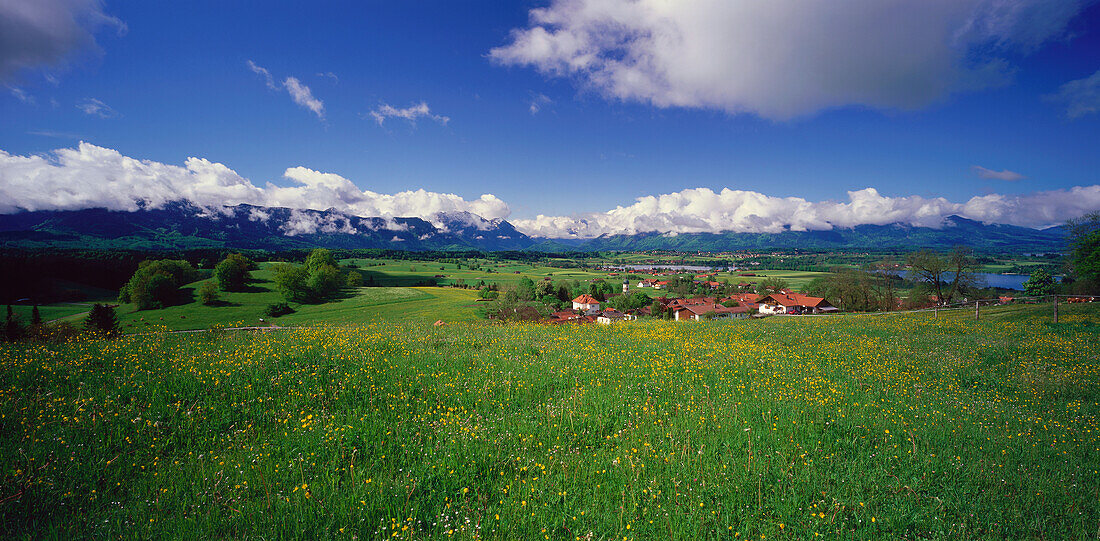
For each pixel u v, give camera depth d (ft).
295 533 16.96
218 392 31.89
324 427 26.76
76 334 59.16
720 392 36.60
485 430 26.96
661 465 23.11
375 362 42.37
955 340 67.05
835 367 48.39
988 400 37.45
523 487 20.74
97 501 19.30
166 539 16.76
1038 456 25.30
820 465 23.32
